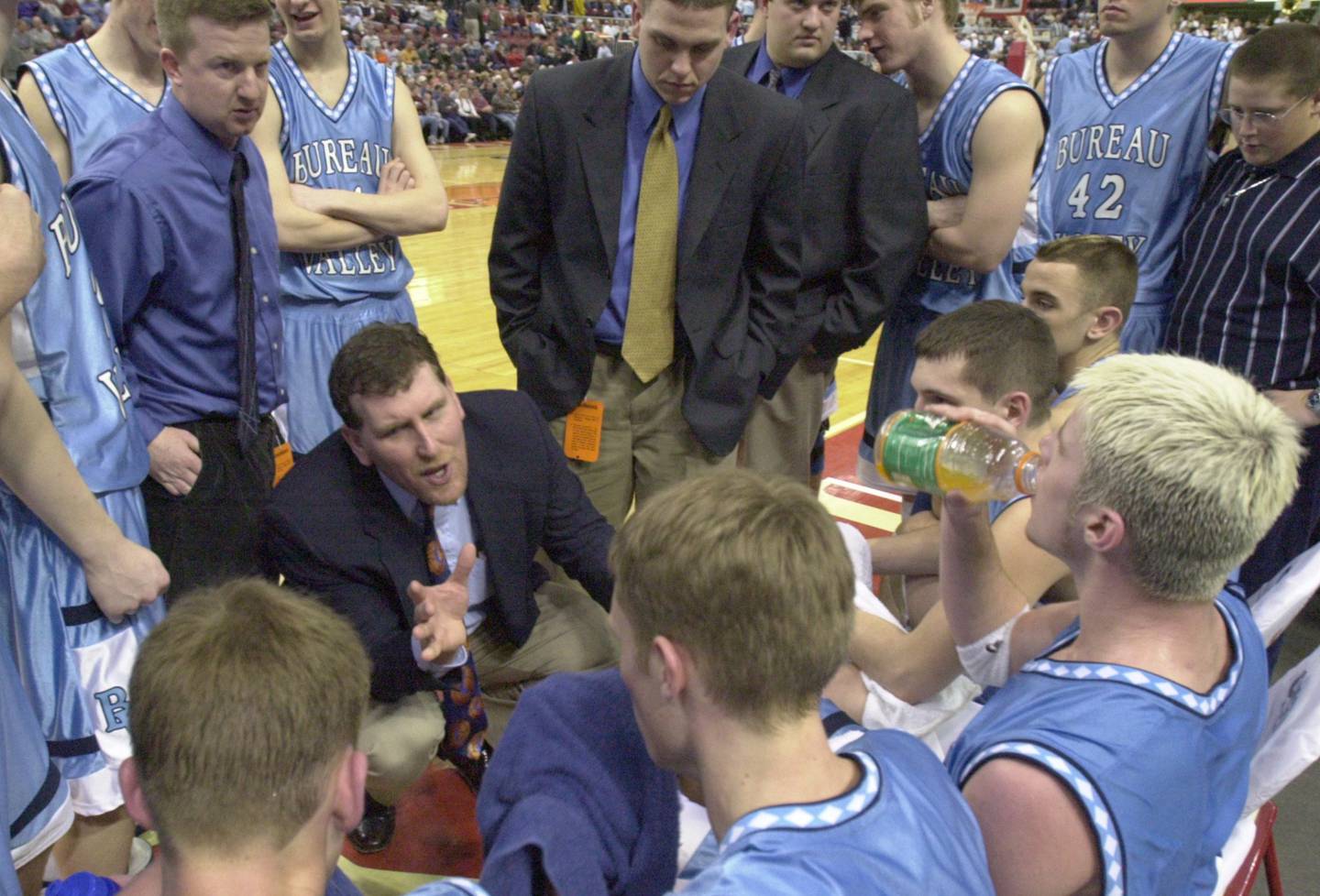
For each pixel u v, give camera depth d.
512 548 2.08
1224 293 2.48
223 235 2.03
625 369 2.45
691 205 2.30
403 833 2.15
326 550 1.93
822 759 0.88
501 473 2.07
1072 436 1.08
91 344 1.57
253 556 2.20
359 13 18.81
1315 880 2.08
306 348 2.68
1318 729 1.27
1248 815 1.35
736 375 2.41
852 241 2.57
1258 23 20.41
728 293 2.39
